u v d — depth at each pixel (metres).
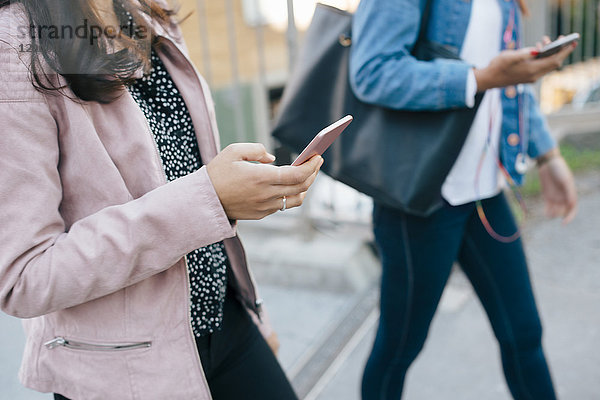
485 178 1.70
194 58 3.82
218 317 1.19
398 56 1.56
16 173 0.85
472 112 1.56
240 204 0.92
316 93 1.74
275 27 4.26
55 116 0.90
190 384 1.02
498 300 1.78
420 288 1.72
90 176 0.93
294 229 3.39
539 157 1.97
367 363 1.88
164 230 0.89
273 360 1.34
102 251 0.87
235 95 3.38
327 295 3.12
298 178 0.92
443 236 1.69
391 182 1.62
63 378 1.01
